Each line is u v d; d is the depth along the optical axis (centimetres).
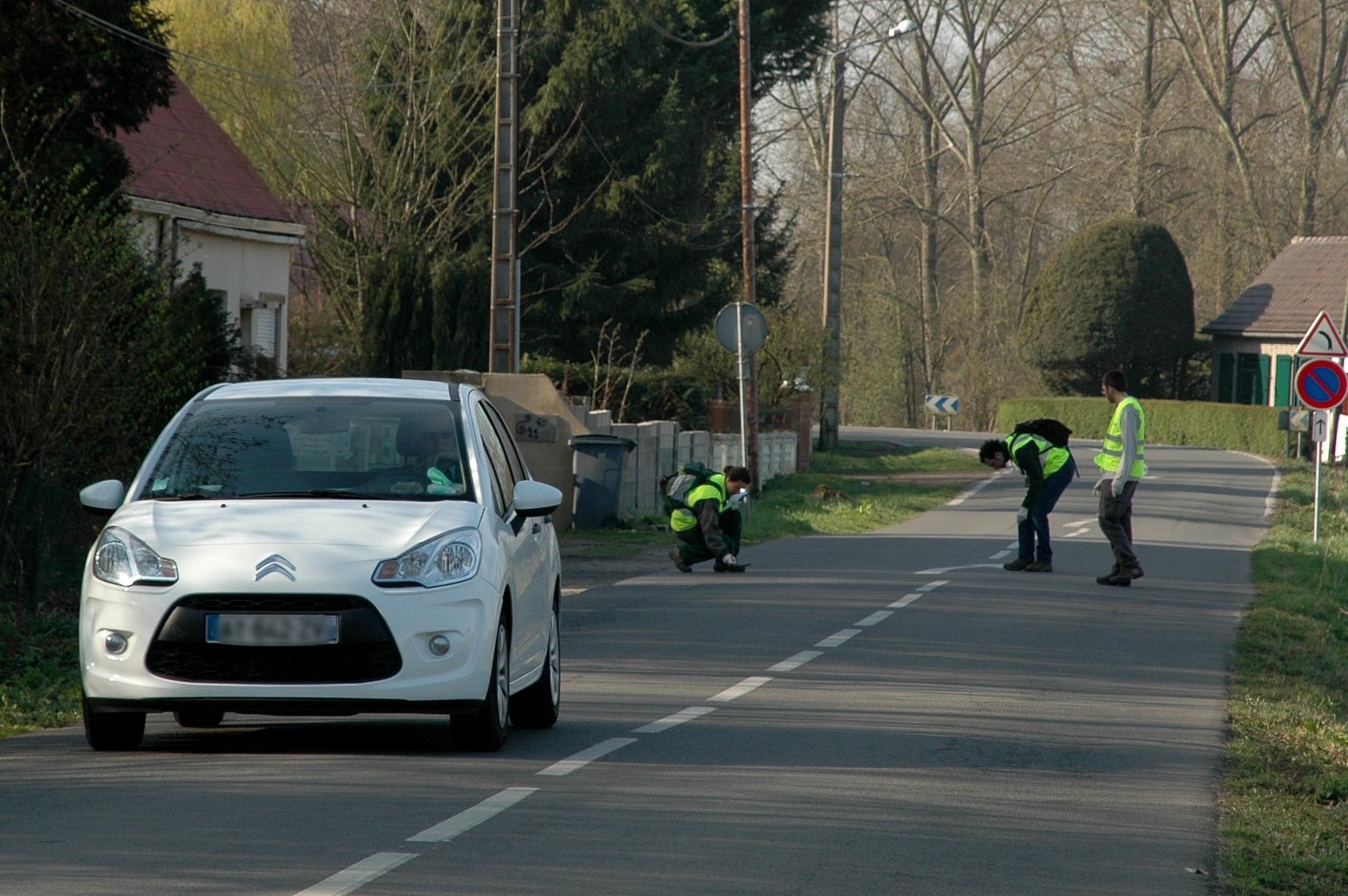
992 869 2419
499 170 9206
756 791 2892
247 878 2206
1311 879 2488
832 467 15800
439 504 3180
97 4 6147
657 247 14175
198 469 3269
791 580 6856
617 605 5956
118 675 2942
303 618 2922
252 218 10412
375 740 3378
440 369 10512
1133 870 2459
